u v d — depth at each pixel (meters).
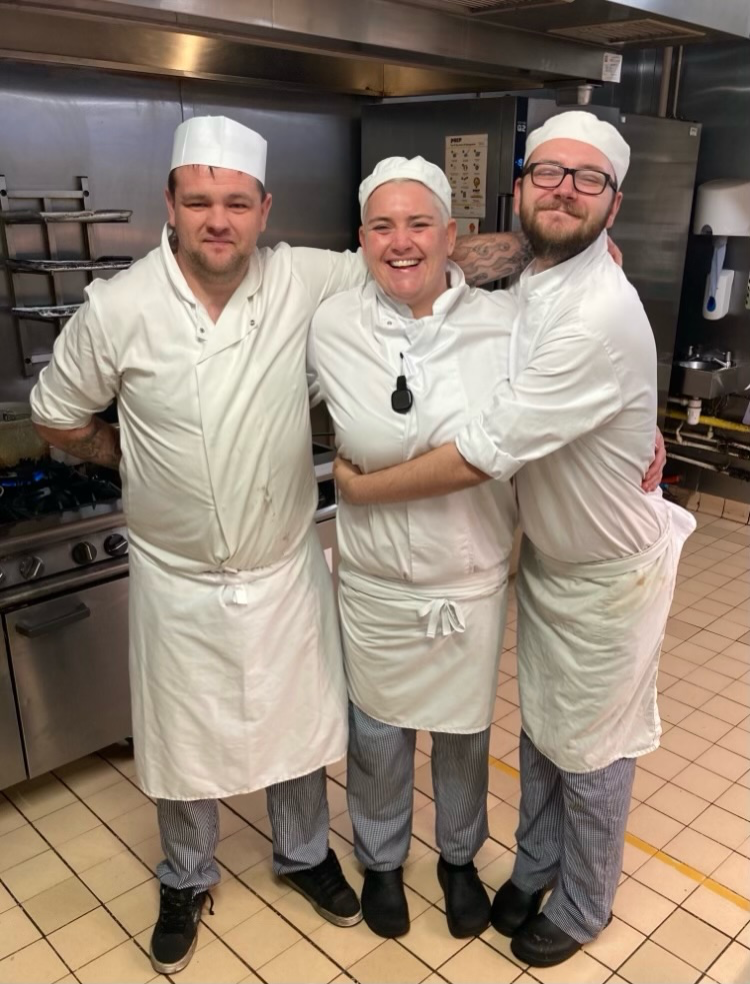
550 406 1.36
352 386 1.54
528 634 1.69
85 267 2.23
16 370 2.38
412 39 2.11
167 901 1.82
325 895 1.88
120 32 2.10
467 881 1.89
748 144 3.58
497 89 2.91
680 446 4.12
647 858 2.04
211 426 1.49
